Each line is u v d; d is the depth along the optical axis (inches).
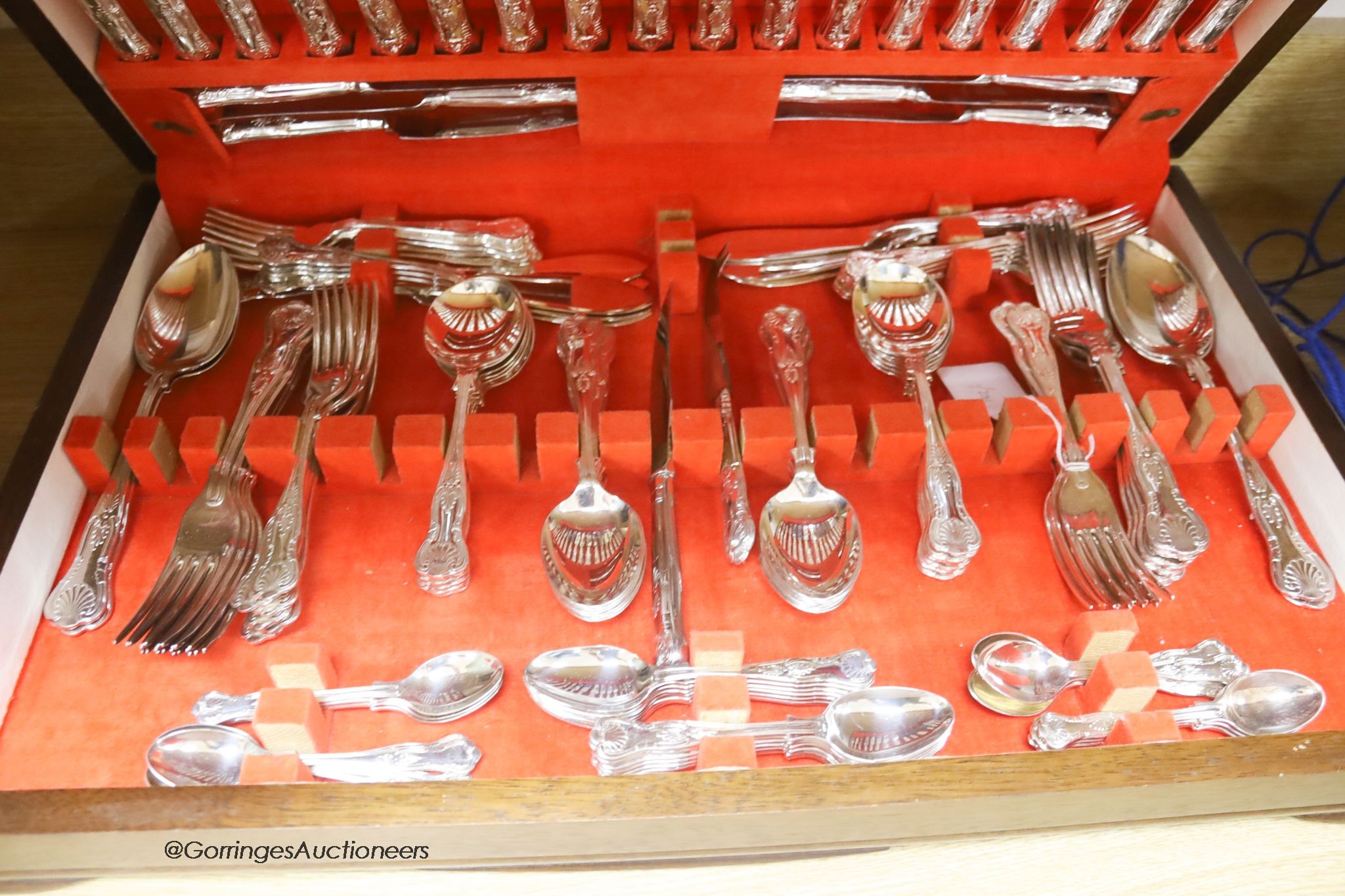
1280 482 35.4
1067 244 38.9
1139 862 25.7
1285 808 25.8
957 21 34.2
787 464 34.3
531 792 23.5
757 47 34.5
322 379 35.4
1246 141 44.3
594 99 35.5
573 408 35.0
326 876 24.5
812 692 30.1
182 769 28.1
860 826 24.3
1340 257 44.7
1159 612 32.4
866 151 38.3
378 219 38.7
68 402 32.8
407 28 34.4
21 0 31.2
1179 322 37.9
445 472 33.0
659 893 25.1
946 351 37.0
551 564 32.0
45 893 24.5
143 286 37.3
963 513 32.7
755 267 39.6
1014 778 23.8
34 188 41.8
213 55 33.9
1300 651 31.7
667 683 29.8
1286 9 34.1
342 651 31.1
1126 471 34.6
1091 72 35.6
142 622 30.5
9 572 29.8
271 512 34.4
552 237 40.6
